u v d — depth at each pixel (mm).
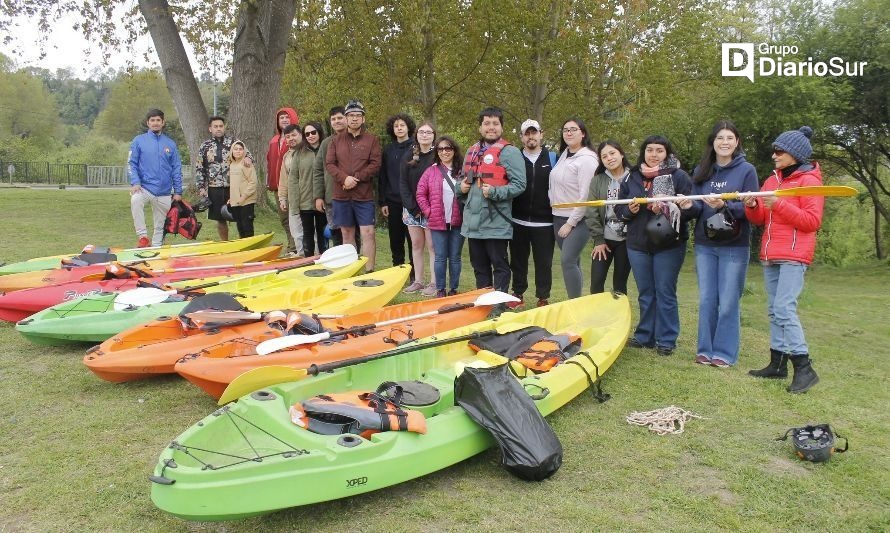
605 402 4832
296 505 3037
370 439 3430
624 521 3297
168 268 7637
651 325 6082
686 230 5641
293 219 8961
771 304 5316
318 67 17250
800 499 3520
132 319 5680
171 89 14266
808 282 17719
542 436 3656
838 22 19797
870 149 21484
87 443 4059
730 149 5164
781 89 19078
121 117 70875
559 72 18266
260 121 14203
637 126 19312
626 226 5824
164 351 4848
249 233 9547
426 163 7449
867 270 20406
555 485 3631
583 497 3516
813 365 6156
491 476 3717
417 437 3498
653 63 18156
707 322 5645
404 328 5426
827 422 4535
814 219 4867
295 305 6500
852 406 4871
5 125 59156
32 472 3701
